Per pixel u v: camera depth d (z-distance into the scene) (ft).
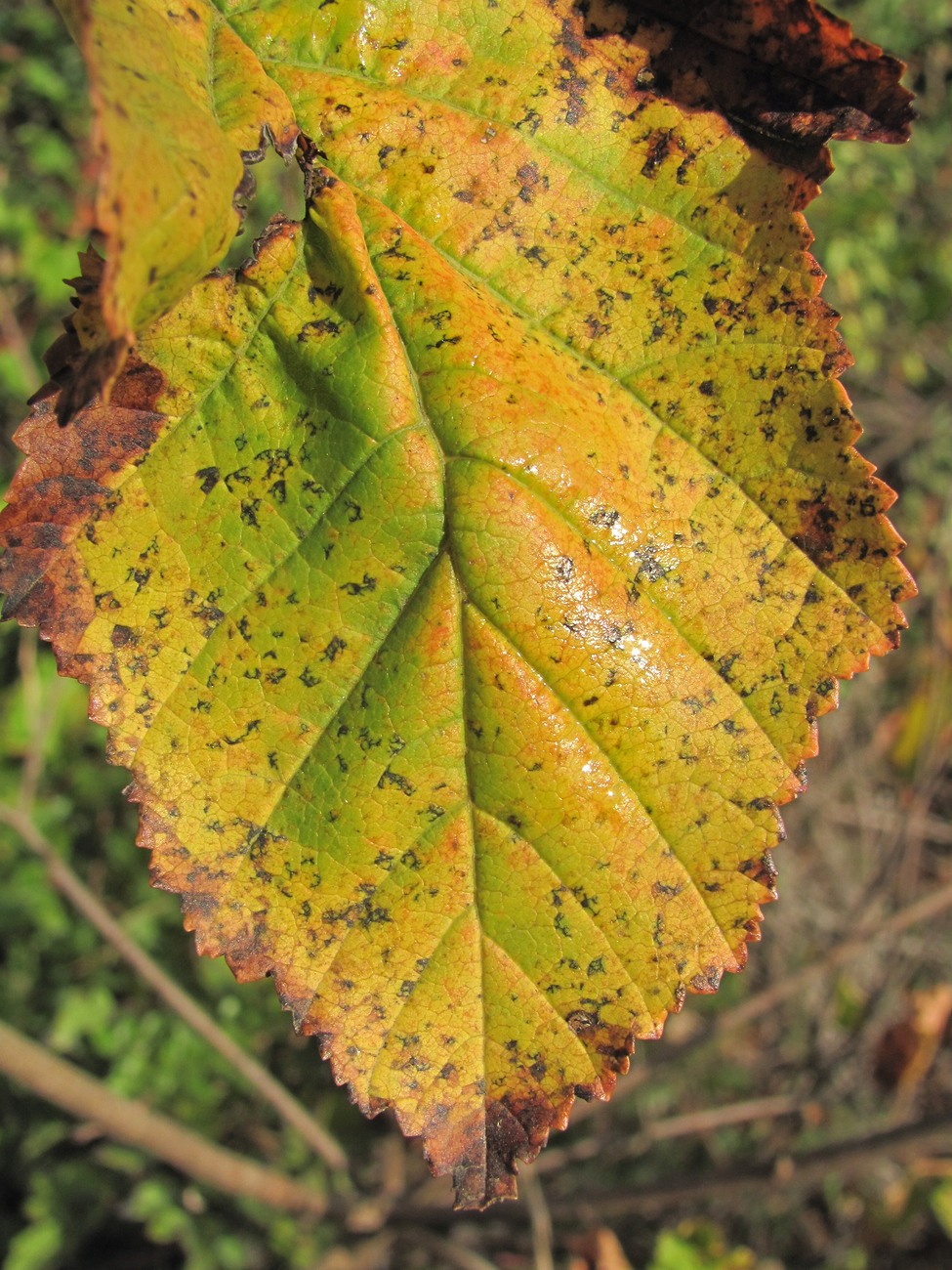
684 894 0.34
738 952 0.34
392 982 0.34
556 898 0.33
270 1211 1.17
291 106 0.31
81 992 1.18
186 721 0.33
